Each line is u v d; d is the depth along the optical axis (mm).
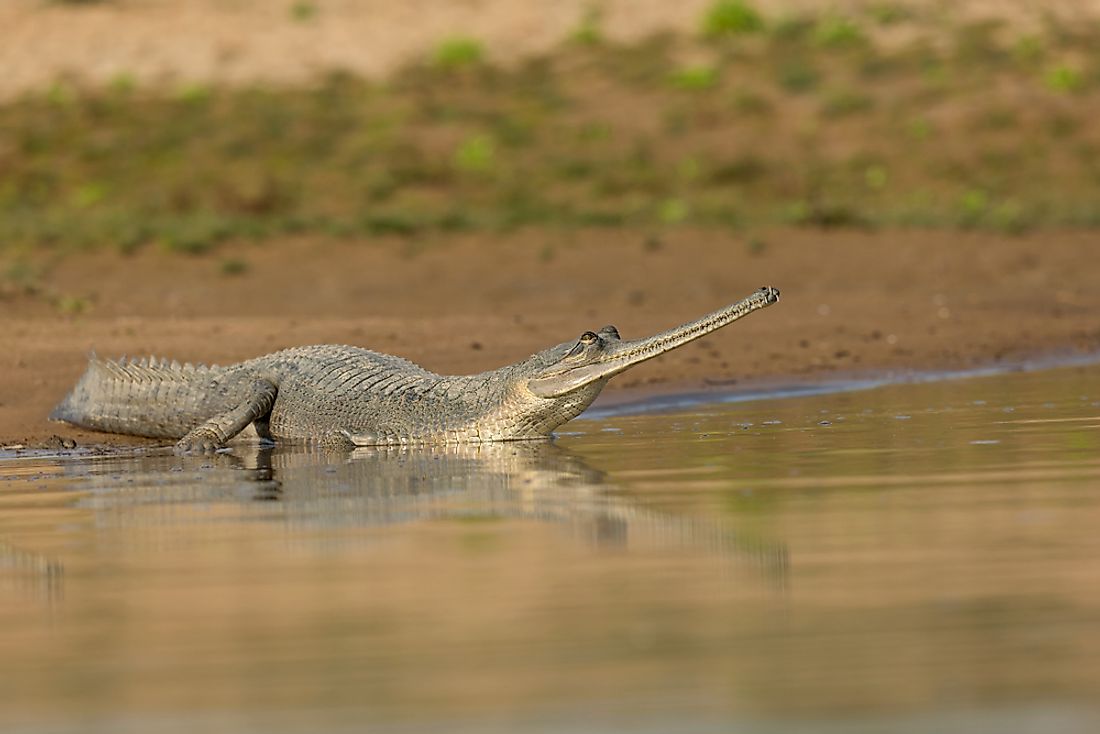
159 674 16625
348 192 107312
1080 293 76188
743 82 136375
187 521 26641
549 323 65375
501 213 99188
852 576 20359
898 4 158750
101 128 124875
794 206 101688
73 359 52156
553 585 20297
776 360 55688
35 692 16062
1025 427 37219
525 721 14383
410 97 134000
